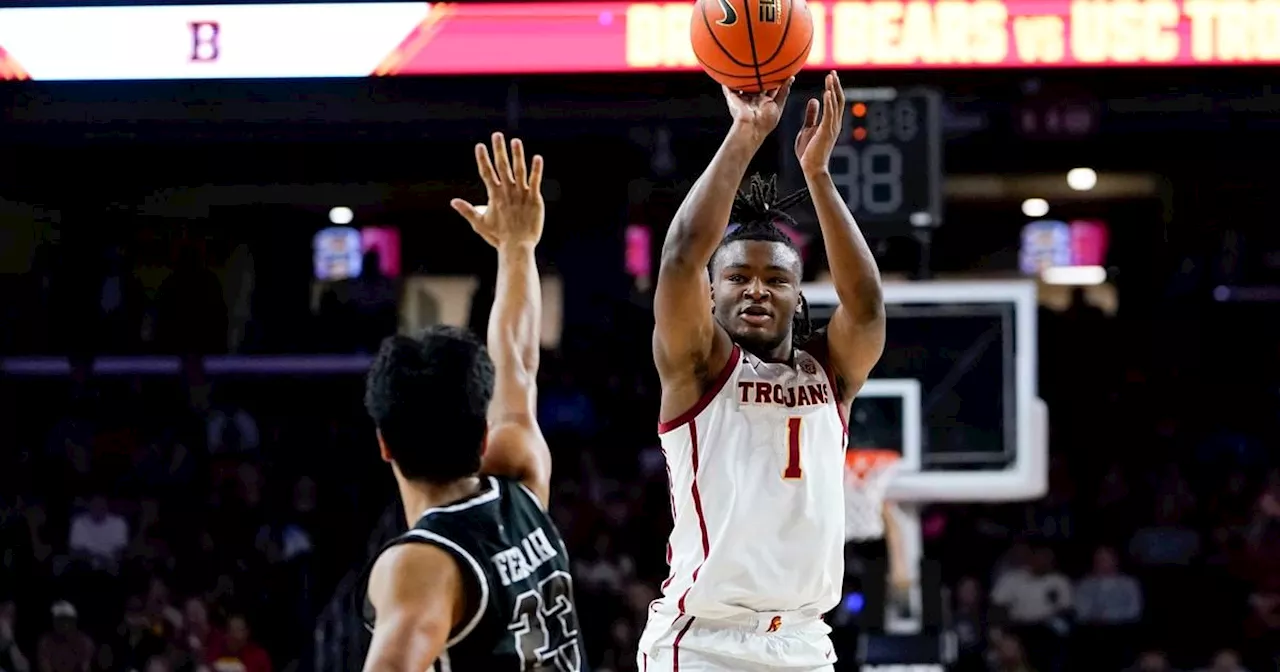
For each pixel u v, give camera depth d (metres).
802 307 4.43
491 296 16.39
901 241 16.77
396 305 16.36
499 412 3.93
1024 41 10.28
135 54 10.70
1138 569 13.14
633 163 15.89
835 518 4.05
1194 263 16.50
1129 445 15.32
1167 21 10.27
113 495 14.39
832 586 4.09
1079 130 11.92
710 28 4.05
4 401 15.45
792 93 8.71
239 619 12.12
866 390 8.45
